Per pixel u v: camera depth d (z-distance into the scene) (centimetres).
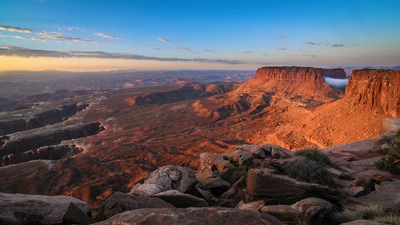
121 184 7369
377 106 6141
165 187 1077
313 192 967
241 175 1405
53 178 8200
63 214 737
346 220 797
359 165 1591
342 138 6338
